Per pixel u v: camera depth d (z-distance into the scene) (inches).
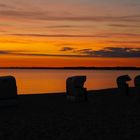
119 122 631.2
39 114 748.6
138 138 499.2
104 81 2491.4
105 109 810.8
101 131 551.2
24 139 506.3
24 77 3223.4
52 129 574.2
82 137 509.4
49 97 1112.2
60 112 772.0
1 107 856.3
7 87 870.4
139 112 756.6
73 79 967.0
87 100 973.8
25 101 997.2
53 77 3255.4
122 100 999.0
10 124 629.9
